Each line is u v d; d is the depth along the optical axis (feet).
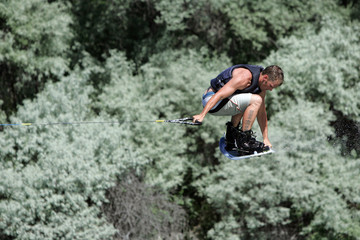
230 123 57.36
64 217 149.89
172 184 177.99
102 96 192.44
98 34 229.66
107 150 163.63
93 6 224.33
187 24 225.76
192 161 195.93
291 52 196.34
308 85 183.73
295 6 222.28
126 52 233.76
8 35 195.62
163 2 205.77
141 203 166.61
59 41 202.39
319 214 168.25
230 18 215.92
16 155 169.17
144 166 182.91
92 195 153.28
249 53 228.02
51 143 155.63
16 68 209.05
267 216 169.68
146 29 229.25
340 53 187.11
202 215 200.85
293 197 170.81
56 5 202.59
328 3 219.41
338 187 166.09
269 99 188.24
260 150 57.41
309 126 168.86
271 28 217.56
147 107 192.85
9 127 163.43
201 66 203.82
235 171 171.83
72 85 183.83
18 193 147.74
